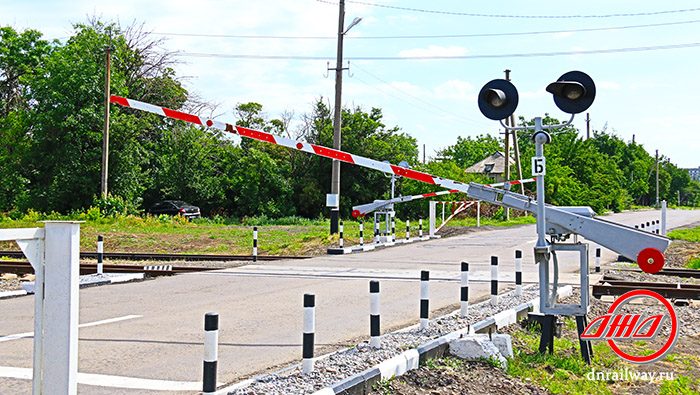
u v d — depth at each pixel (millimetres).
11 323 9891
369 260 20062
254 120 63562
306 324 6613
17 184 46969
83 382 6703
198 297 12648
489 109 8367
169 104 55594
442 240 28172
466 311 9594
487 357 7684
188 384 6680
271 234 31016
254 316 10609
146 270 16766
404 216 52188
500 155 92000
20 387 6426
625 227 7918
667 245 7688
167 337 8945
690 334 10445
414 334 8484
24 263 18281
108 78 40781
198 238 28750
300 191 61250
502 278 15602
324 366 6871
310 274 16344
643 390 7547
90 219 37688
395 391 6500
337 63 27406
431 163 52312
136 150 47031
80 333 9156
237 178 59344
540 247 8125
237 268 17703
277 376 6516
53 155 45312
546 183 54750
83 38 46312
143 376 6961
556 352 8555
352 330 9500
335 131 27375
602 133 113188
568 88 7984
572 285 14617
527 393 6953
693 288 13820
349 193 61062
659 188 125875
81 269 16656
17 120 48594
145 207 56188
